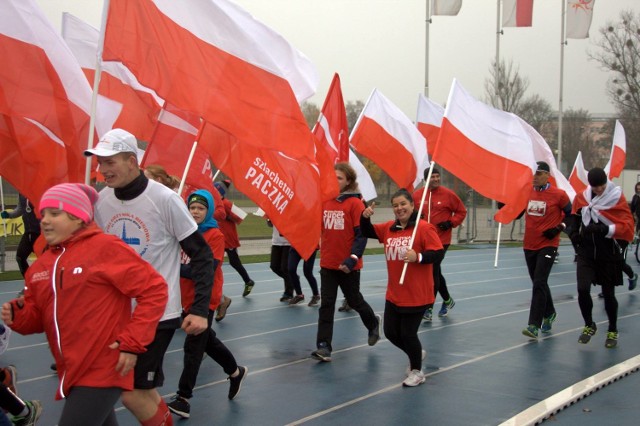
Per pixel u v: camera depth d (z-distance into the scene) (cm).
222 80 536
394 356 779
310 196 627
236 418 560
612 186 816
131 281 366
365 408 587
